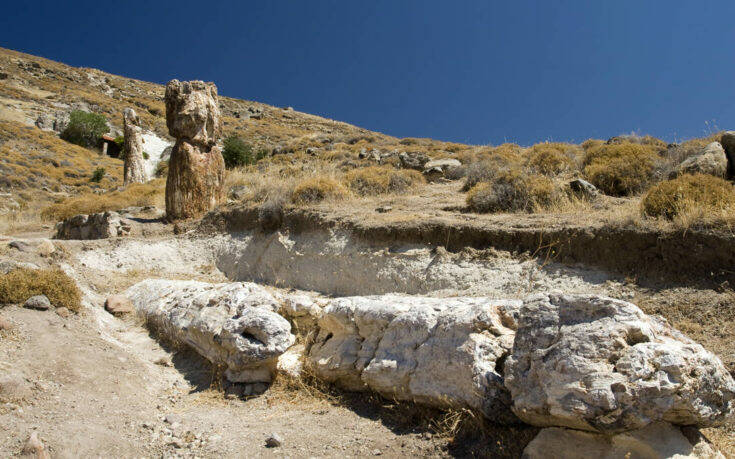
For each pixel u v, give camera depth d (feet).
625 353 11.85
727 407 12.21
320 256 33.55
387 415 16.48
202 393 19.20
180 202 45.29
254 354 18.88
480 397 14.14
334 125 256.11
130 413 16.28
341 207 38.29
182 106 45.68
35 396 15.44
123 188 86.94
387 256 30.19
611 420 11.29
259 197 42.96
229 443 15.06
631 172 37.63
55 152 136.26
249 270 37.27
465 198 41.57
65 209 65.05
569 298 13.19
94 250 37.32
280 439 15.11
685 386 11.32
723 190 25.26
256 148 153.28
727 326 18.65
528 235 26.94
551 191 35.12
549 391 12.19
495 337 15.19
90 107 188.55
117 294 29.32
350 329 19.13
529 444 12.75
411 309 17.49
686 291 21.15
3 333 18.04
